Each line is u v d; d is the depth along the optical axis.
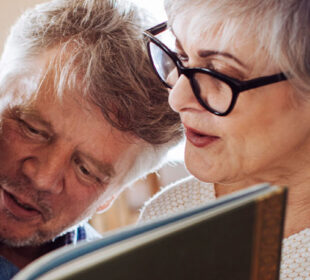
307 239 0.97
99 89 0.97
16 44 1.05
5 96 1.02
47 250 1.15
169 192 1.26
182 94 0.86
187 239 0.48
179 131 1.09
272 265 0.58
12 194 1.03
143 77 0.99
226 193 1.14
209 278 0.51
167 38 0.96
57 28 1.01
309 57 0.76
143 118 1.02
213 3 0.76
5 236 1.05
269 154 0.86
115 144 1.03
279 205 0.55
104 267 0.43
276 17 0.73
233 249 0.53
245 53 0.77
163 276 0.47
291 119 0.83
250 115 0.82
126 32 1.00
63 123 0.99
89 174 1.05
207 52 0.81
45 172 1.01
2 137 1.01
